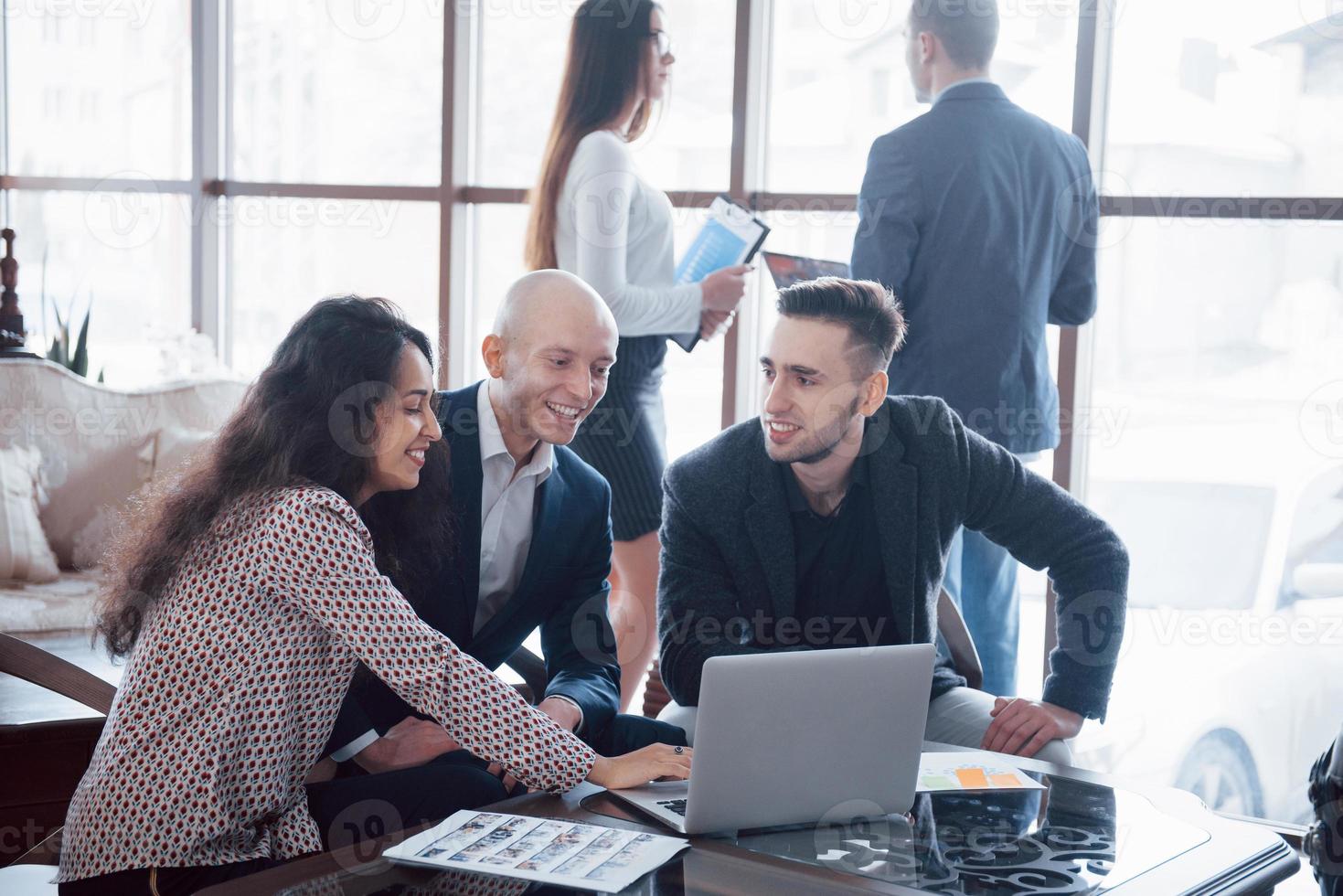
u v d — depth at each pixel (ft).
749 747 4.85
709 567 7.53
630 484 10.27
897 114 11.76
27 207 15.52
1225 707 10.68
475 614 6.98
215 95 14.60
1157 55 10.51
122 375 15.25
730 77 12.35
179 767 5.05
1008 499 7.63
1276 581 10.43
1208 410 10.62
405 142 13.94
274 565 5.12
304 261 14.44
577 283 6.88
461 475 6.77
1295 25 10.04
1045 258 9.57
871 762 5.10
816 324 7.36
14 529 10.21
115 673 7.16
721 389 12.53
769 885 4.37
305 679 5.35
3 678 7.57
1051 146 9.46
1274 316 10.34
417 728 6.33
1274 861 4.82
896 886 4.39
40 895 5.16
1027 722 6.87
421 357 5.72
